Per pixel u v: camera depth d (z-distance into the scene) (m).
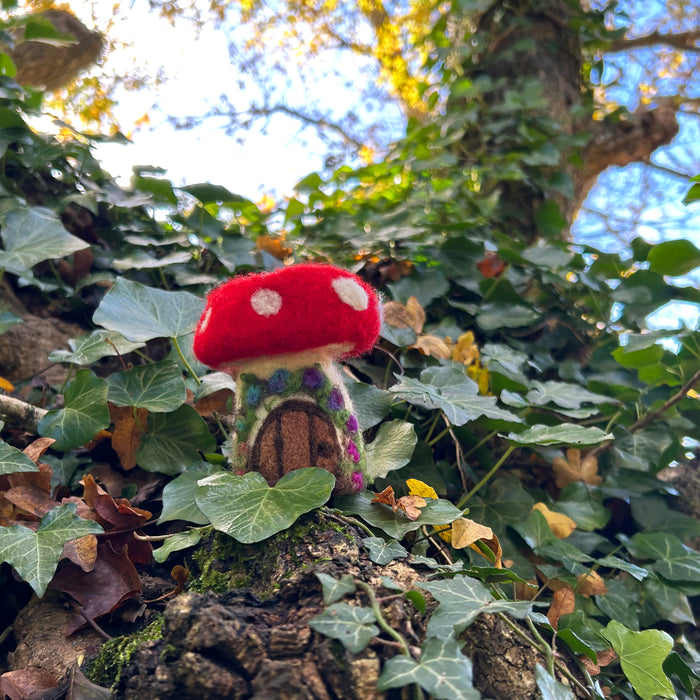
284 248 0.61
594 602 0.38
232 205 0.61
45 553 0.28
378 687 0.20
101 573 0.30
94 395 0.36
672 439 0.49
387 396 0.38
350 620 0.22
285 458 0.29
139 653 0.24
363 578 0.26
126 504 0.32
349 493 0.31
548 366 0.56
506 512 0.40
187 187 0.52
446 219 0.66
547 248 0.60
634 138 0.87
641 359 0.49
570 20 0.85
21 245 0.44
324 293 0.27
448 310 0.55
